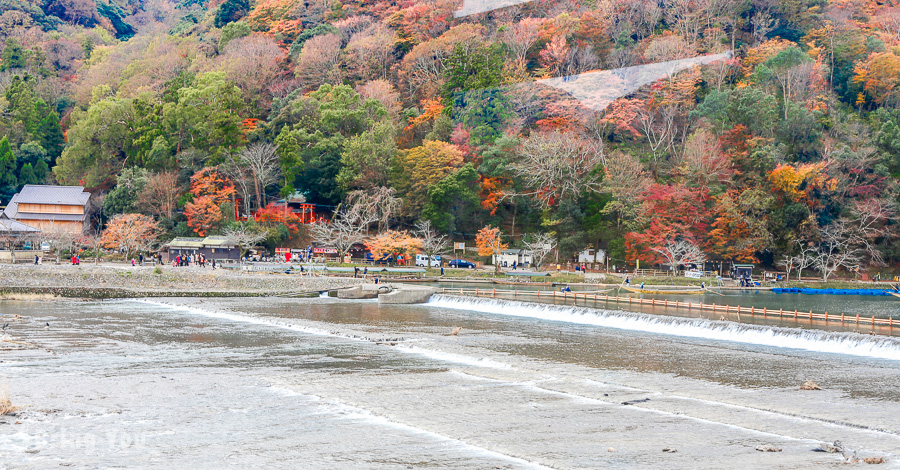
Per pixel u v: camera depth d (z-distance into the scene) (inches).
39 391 1279.5
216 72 5999.0
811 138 5123.0
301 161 4933.6
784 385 1387.8
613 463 916.0
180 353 1707.7
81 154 5378.9
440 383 1395.2
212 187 4702.3
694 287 3799.2
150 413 1144.8
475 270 4370.1
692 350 1796.3
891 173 4990.2
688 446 988.6
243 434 1034.7
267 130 5615.2
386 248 4232.3
